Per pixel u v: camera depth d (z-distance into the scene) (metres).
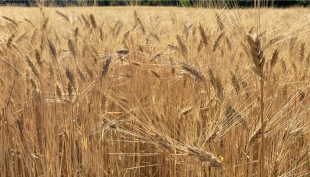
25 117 4.06
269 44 2.91
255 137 2.34
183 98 3.89
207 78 2.92
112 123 3.05
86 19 5.27
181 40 3.72
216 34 3.79
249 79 3.38
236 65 3.40
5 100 4.04
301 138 3.23
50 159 3.46
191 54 3.43
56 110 3.61
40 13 5.00
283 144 2.70
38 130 4.24
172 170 3.54
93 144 3.50
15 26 5.38
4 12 6.28
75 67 3.99
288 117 3.13
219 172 2.84
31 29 5.20
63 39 5.22
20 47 4.35
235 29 2.46
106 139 3.62
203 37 3.11
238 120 2.53
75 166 3.32
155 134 2.59
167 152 2.78
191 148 2.35
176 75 4.36
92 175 3.44
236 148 2.97
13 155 3.95
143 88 4.82
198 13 3.81
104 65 3.62
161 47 4.94
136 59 5.28
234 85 2.69
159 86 4.41
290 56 3.86
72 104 3.50
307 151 3.06
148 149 3.88
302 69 3.51
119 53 3.95
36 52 3.57
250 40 1.99
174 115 3.59
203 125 3.13
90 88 3.74
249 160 2.80
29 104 4.12
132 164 3.72
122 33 5.53
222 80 2.94
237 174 2.80
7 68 4.83
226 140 2.91
